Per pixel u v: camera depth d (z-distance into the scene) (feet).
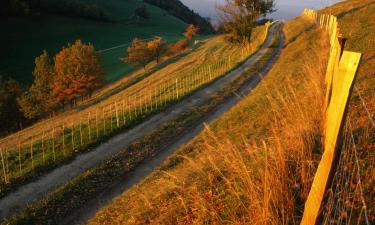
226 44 224.53
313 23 164.96
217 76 106.63
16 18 380.78
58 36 378.32
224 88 92.73
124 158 55.06
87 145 60.18
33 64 294.46
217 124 58.59
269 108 51.96
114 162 53.78
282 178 21.77
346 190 18.56
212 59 184.65
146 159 53.98
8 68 276.82
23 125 187.83
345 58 13.87
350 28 87.35
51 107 176.76
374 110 31.99
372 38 68.28
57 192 45.57
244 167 23.53
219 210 25.04
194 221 25.38
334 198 17.69
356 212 18.07
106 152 57.98
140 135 64.49
